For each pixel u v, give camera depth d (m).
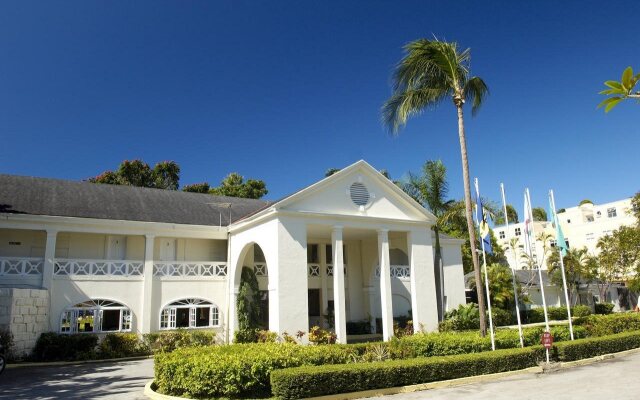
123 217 24.03
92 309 21.88
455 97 20.72
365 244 28.80
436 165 29.89
